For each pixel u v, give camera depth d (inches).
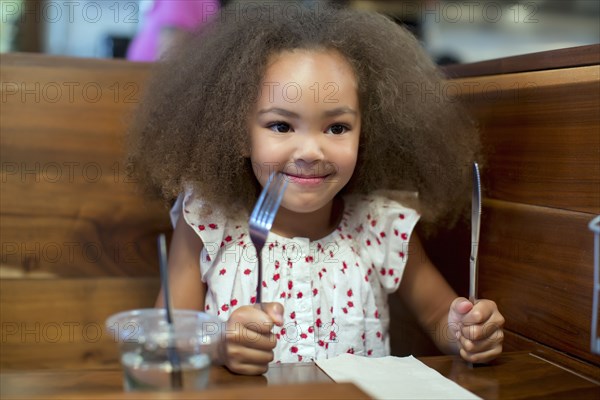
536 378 29.1
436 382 27.3
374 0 78.4
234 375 29.1
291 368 29.9
